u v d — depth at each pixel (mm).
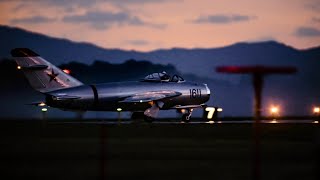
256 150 98562
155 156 141375
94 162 132000
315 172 113438
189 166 126062
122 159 136375
